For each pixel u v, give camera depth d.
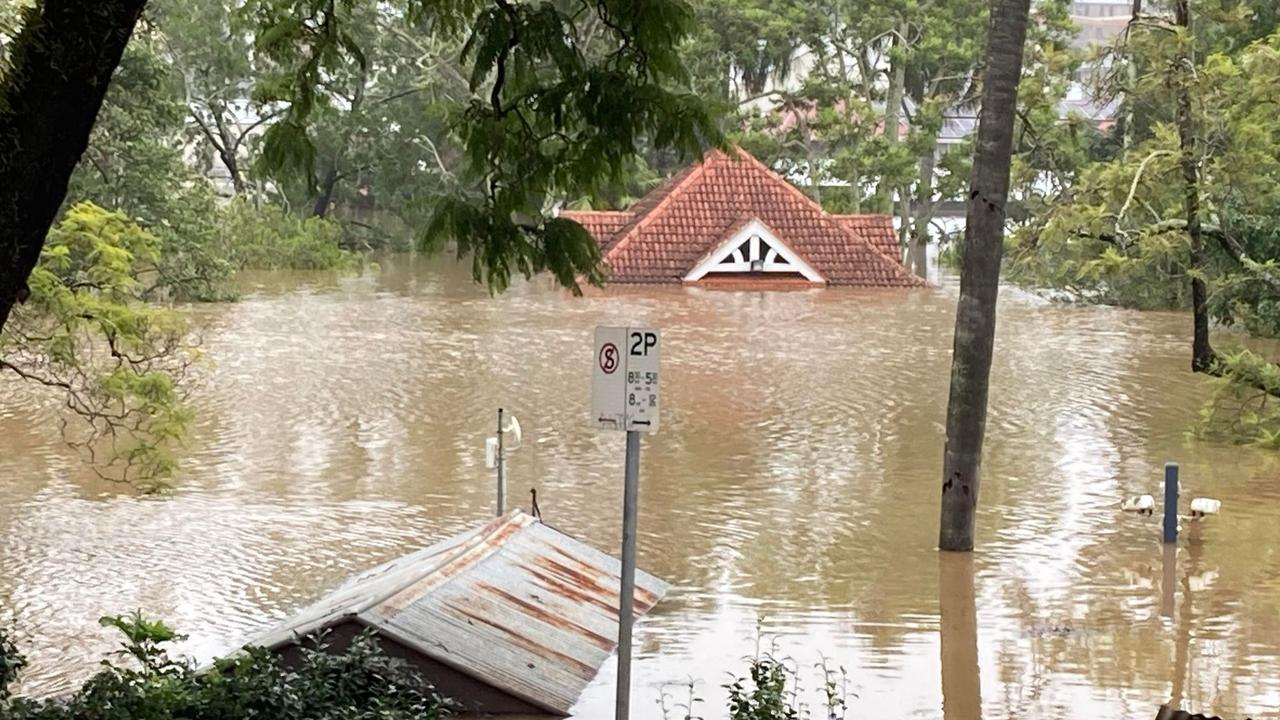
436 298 44.69
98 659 13.83
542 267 11.47
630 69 11.38
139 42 38.12
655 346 9.98
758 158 57.75
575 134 11.77
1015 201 44.72
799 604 15.88
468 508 19.94
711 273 47.03
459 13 12.02
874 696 13.07
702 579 16.69
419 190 64.06
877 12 55.47
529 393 28.61
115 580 16.52
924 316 40.62
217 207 50.88
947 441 18.17
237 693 9.76
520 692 11.56
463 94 61.91
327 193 66.12
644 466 22.66
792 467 22.67
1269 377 23.45
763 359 33.09
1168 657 14.27
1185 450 24.31
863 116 55.09
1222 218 25.59
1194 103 24.53
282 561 17.30
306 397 28.09
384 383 29.62
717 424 25.92
